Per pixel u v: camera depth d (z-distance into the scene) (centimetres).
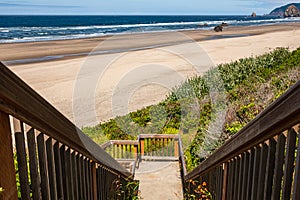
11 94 108
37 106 129
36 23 6456
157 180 551
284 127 126
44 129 144
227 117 588
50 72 1638
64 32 4231
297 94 106
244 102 674
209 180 346
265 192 155
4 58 2105
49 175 171
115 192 384
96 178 296
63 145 189
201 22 7231
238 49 2306
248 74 1020
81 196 225
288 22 7081
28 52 2375
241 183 206
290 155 132
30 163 152
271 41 2822
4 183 124
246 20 8581
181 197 488
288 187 135
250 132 158
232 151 201
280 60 1232
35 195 156
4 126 123
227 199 251
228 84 882
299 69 900
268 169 152
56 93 1234
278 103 121
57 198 182
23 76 1552
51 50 2455
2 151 122
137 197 462
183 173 530
